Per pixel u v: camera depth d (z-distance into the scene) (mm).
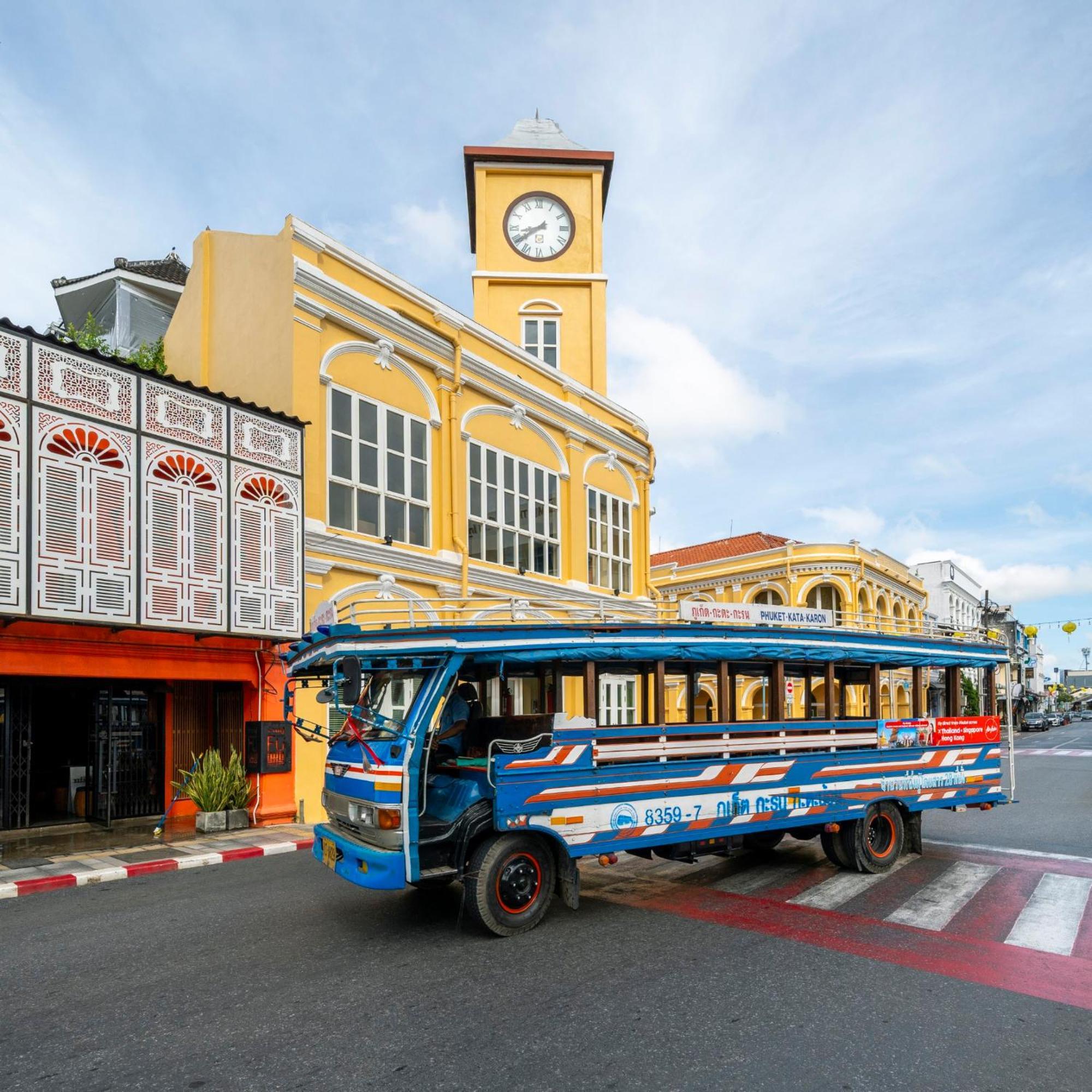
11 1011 5070
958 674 10633
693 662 8500
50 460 9531
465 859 6523
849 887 8336
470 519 16297
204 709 12977
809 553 33688
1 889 8141
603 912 7344
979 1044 4578
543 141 24500
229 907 7500
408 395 15133
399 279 15078
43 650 9859
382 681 7082
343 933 6641
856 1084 4117
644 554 22516
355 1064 4301
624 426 21891
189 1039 4617
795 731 8570
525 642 6973
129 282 20312
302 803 12234
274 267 13406
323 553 12992
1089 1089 4098
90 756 12320
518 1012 4984
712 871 9133
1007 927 6875
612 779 7176
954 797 10008
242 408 11633
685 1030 4734
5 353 9242
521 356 18234
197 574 10891
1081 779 20781
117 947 6344
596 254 23688
